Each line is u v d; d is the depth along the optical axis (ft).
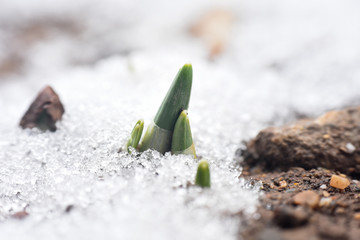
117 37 1.57
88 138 0.75
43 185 0.70
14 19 1.87
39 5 1.92
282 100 0.99
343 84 1.05
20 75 1.52
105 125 0.77
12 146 0.79
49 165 0.72
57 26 1.83
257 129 0.88
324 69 1.13
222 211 0.63
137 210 0.62
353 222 0.63
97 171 0.70
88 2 1.92
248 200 0.64
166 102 0.69
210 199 0.64
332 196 0.68
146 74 0.99
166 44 1.51
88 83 0.97
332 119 0.82
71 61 1.54
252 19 1.67
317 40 1.31
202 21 1.64
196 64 1.05
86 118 0.80
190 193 0.65
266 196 0.67
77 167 0.71
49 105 0.79
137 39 1.52
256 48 1.39
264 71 1.19
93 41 1.62
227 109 0.90
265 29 1.54
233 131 0.85
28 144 0.77
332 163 0.77
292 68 1.18
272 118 0.93
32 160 0.75
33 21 1.86
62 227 0.62
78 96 0.90
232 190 0.66
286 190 0.71
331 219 0.63
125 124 0.75
